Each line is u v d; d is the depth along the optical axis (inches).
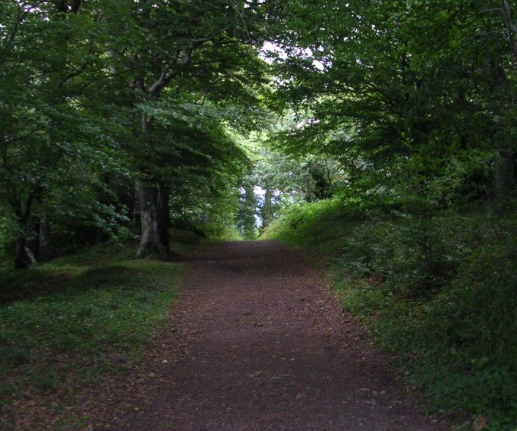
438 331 265.3
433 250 315.3
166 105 543.8
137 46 453.1
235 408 220.1
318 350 306.7
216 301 480.7
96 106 462.3
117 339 316.8
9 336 291.4
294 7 328.8
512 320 214.2
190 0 537.0
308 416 207.3
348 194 520.4
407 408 208.4
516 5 282.0
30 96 318.3
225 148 806.5
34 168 383.9
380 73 462.9
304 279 571.8
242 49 626.5
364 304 379.2
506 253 245.1
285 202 1494.8
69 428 195.5
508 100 298.8
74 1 466.3
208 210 1328.7
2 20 322.7
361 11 316.8
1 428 186.9
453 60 344.8
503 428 170.9
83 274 593.0
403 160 364.5
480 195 381.4
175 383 256.2
